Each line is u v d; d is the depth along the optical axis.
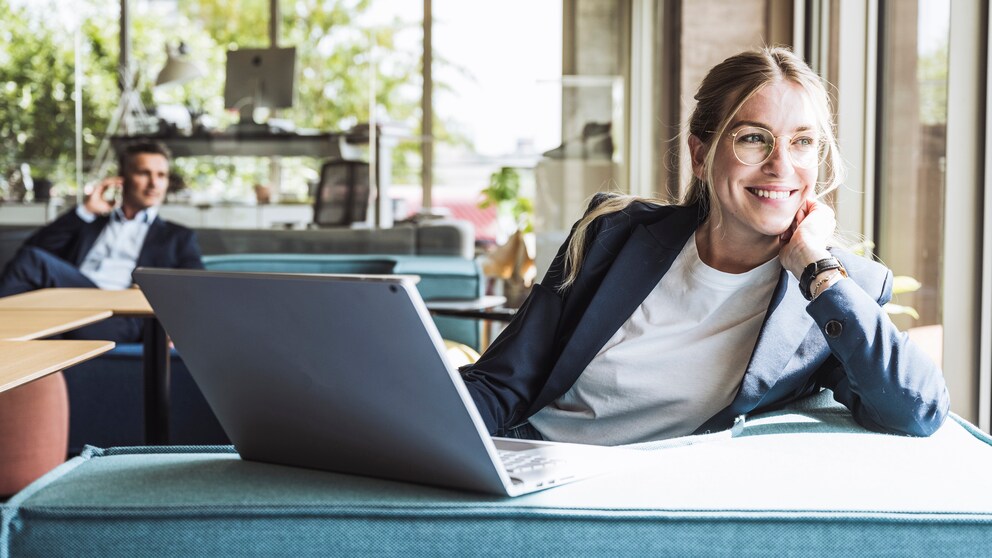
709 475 1.17
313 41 6.57
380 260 5.77
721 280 1.58
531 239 5.96
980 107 2.34
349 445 1.16
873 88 3.37
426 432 1.08
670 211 1.68
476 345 4.40
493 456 1.06
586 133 6.15
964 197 2.37
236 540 1.04
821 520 1.05
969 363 2.38
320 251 6.30
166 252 4.64
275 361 1.14
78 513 1.05
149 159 4.72
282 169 6.47
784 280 1.54
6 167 6.56
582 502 1.07
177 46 6.61
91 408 3.62
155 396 3.03
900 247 3.10
